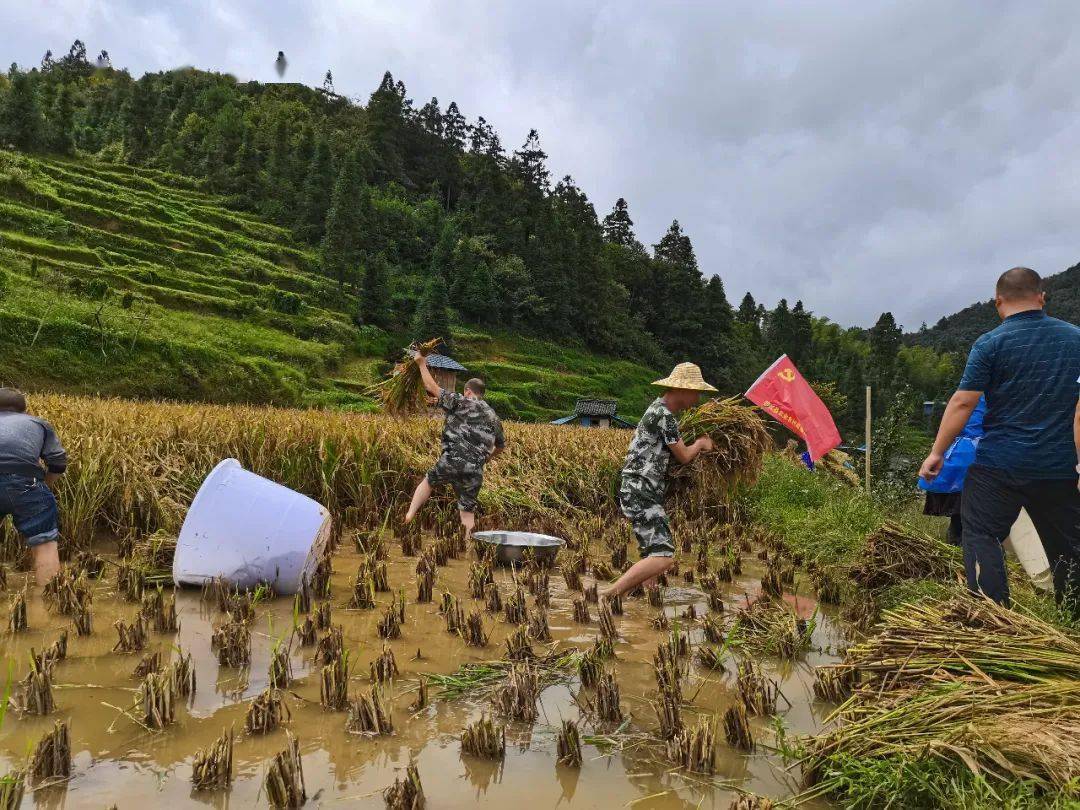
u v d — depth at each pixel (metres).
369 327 70.50
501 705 3.20
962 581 5.08
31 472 4.78
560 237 105.44
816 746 2.71
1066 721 2.40
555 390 75.31
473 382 7.25
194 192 88.19
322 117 143.25
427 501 8.59
